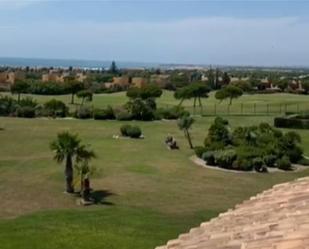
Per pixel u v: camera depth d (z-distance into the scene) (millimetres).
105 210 36000
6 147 61938
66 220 32906
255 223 8133
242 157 51625
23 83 119375
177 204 38938
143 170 49531
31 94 134250
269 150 54219
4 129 76438
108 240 29125
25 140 67188
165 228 32062
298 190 10164
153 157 56219
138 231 31078
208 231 8414
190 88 110875
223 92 115938
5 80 171000
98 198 39531
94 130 77188
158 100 130125
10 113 93375
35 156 55719
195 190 43312
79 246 28109
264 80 193375
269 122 90000
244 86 150250
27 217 33844
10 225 31781
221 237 7664
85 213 35031
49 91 134875
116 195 40594
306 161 55625
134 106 90875
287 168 52781
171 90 165875
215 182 46250
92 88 148625
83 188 38500
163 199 40156
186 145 65250
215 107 112625
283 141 55562
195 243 7801
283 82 159625
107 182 44531
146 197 40469
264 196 10336
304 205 8672
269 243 6562
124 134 71750
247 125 86125
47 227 31297
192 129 80062
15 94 129000
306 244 6109
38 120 87875
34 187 42250
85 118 92125
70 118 92000
